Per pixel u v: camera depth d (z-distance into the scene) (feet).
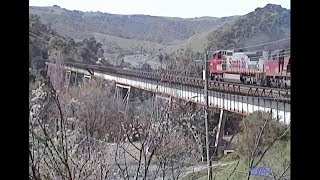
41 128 5.74
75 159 6.00
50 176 5.79
